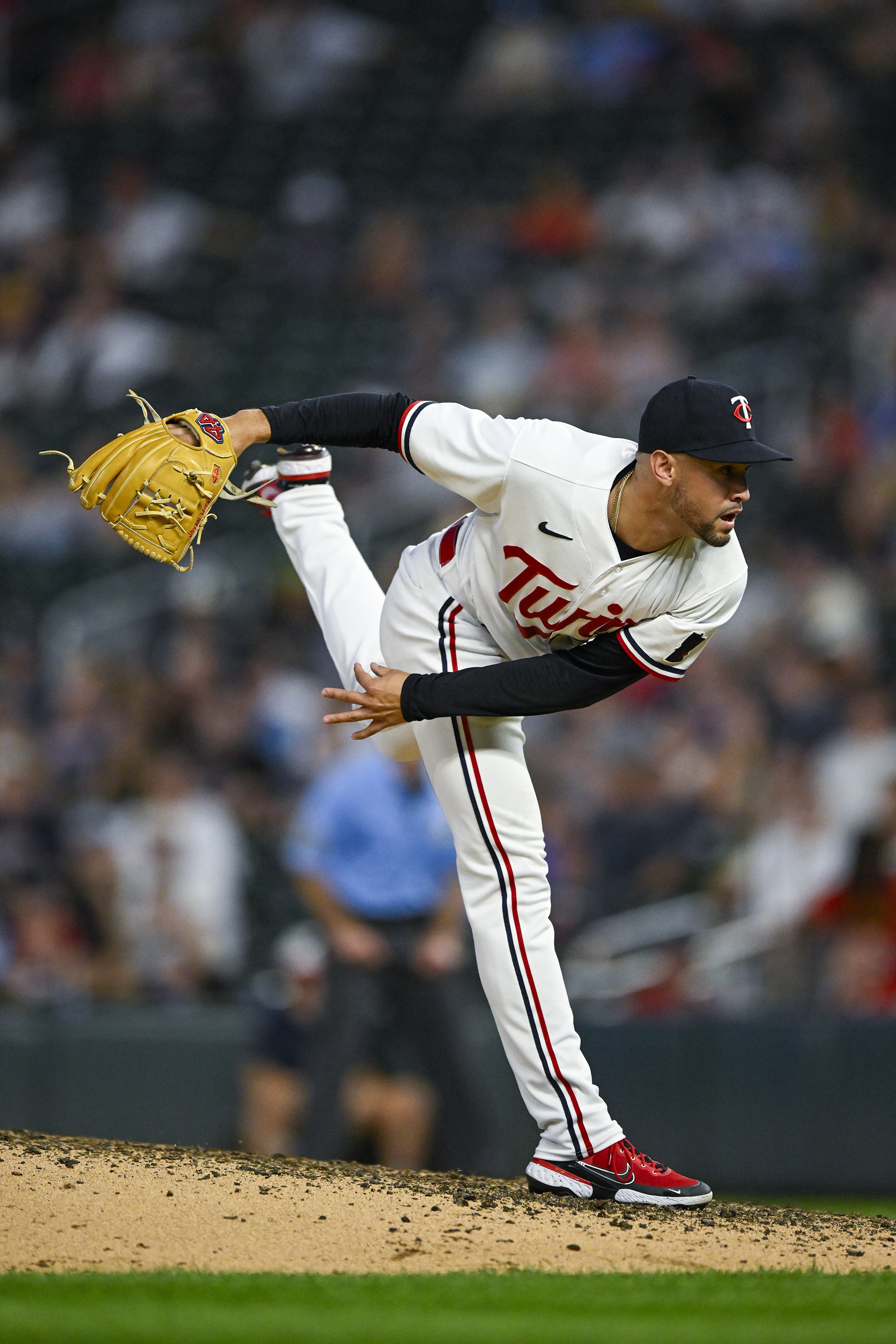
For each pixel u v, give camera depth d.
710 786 27.98
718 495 11.09
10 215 46.53
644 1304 9.83
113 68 50.50
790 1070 23.09
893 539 35.25
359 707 12.02
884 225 43.59
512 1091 22.77
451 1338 8.78
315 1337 8.70
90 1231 10.91
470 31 51.31
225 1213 11.40
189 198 47.44
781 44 48.16
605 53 49.41
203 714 30.92
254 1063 22.09
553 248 43.66
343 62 50.44
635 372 39.25
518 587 11.80
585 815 28.03
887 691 31.92
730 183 44.06
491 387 39.47
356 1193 12.07
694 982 24.59
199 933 26.16
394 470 36.94
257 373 41.78
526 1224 11.66
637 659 11.75
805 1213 12.80
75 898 26.56
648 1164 12.45
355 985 20.45
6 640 34.62
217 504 37.62
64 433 40.47
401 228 44.84
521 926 12.39
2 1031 21.78
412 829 20.47
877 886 24.11
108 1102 21.94
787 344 40.25
